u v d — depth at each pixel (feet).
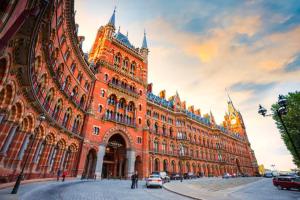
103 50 143.95
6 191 40.37
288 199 56.24
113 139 145.79
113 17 165.37
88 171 113.19
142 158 139.85
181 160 183.42
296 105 104.83
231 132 322.55
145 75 173.17
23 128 61.52
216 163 237.45
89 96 122.31
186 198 53.62
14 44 39.70
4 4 29.22
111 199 43.32
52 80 74.69
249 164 328.08
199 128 235.61
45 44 58.08
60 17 71.77
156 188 79.61
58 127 83.87
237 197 60.23
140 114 154.61
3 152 50.44
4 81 42.19
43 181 70.44
